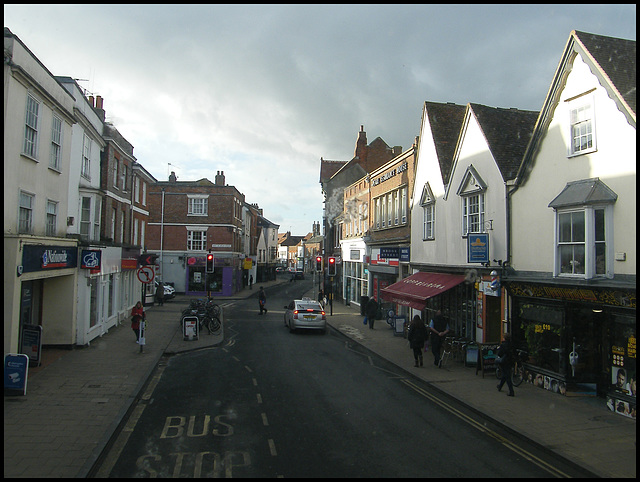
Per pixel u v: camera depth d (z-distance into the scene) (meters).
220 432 8.22
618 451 7.38
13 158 11.86
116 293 22.50
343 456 7.16
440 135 19.20
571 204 10.51
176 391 11.18
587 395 10.77
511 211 13.31
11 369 10.23
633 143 9.28
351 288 35.69
